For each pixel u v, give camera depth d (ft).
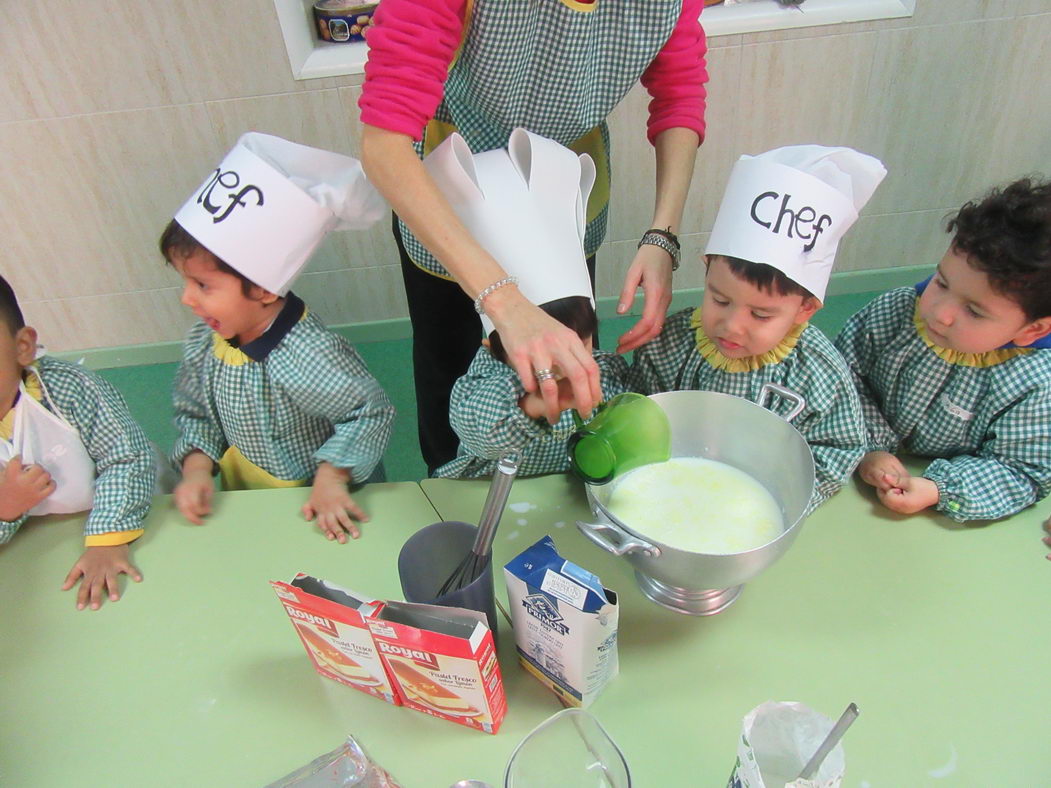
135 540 2.94
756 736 1.77
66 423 3.01
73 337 7.42
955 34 6.01
